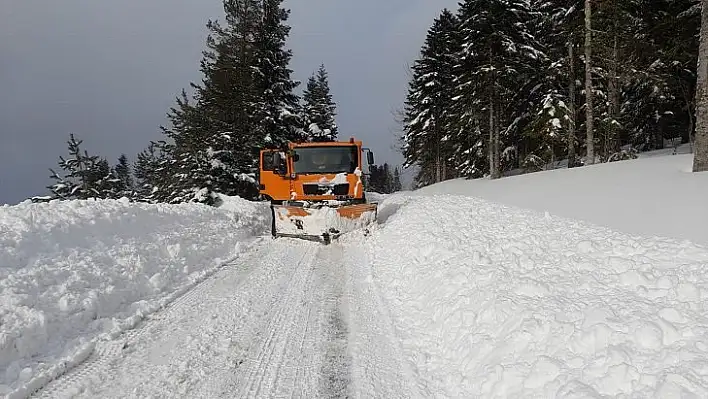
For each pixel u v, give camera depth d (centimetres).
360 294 559
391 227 984
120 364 374
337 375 354
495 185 1800
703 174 912
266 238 994
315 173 1045
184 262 701
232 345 411
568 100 2233
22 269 484
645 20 1850
